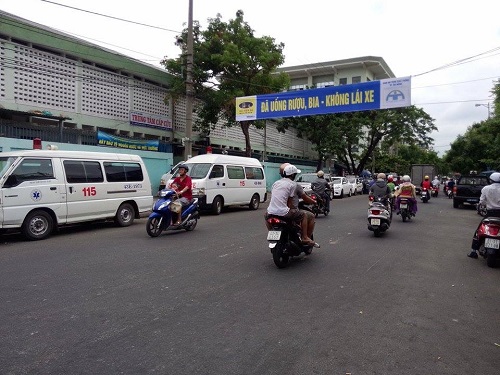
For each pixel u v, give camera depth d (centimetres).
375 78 5062
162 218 945
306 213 725
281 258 665
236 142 2825
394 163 5141
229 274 612
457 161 3597
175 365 325
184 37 2161
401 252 827
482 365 339
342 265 695
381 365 335
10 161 879
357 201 2303
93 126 1769
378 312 462
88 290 516
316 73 4953
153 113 2105
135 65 1964
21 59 1480
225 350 354
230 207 1758
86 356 338
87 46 1719
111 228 1088
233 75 2222
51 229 930
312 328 409
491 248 702
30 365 321
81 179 1005
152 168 1955
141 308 455
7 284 536
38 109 1544
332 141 3381
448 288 573
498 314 468
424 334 402
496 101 2547
